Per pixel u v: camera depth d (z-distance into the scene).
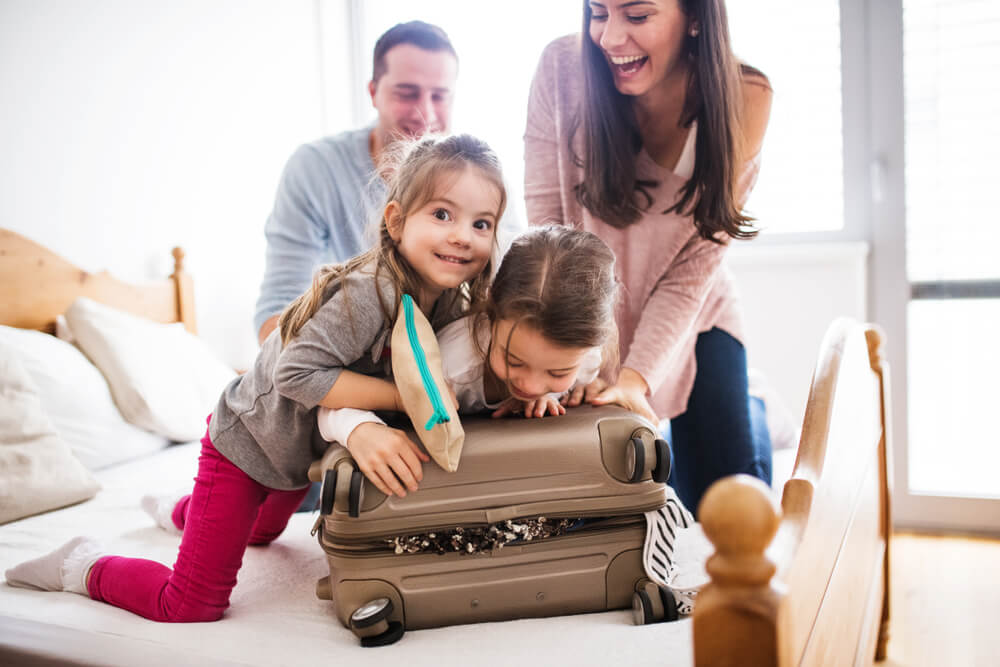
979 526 2.57
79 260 2.18
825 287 2.57
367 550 0.94
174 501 1.39
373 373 1.10
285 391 1.00
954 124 2.56
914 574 2.23
